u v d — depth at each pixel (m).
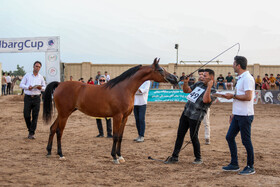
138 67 6.35
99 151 7.07
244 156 6.68
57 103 6.39
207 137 7.99
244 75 5.18
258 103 21.12
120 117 6.14
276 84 24.28
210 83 5.53
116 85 6.25
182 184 4.68
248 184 4.68
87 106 6.25
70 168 5.53
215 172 5.39
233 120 5.36
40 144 7.78
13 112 15.23
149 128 10.95
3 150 6.95
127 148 7.48
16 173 5.08
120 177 5.02
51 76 18.27
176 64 26.81
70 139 8.62
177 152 6.05
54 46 18.12
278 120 13.51
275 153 7.02
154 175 5.17
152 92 21.39
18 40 18.11
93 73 27.50
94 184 4.61
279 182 4.79
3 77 24.30
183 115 6.00
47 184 4.55
